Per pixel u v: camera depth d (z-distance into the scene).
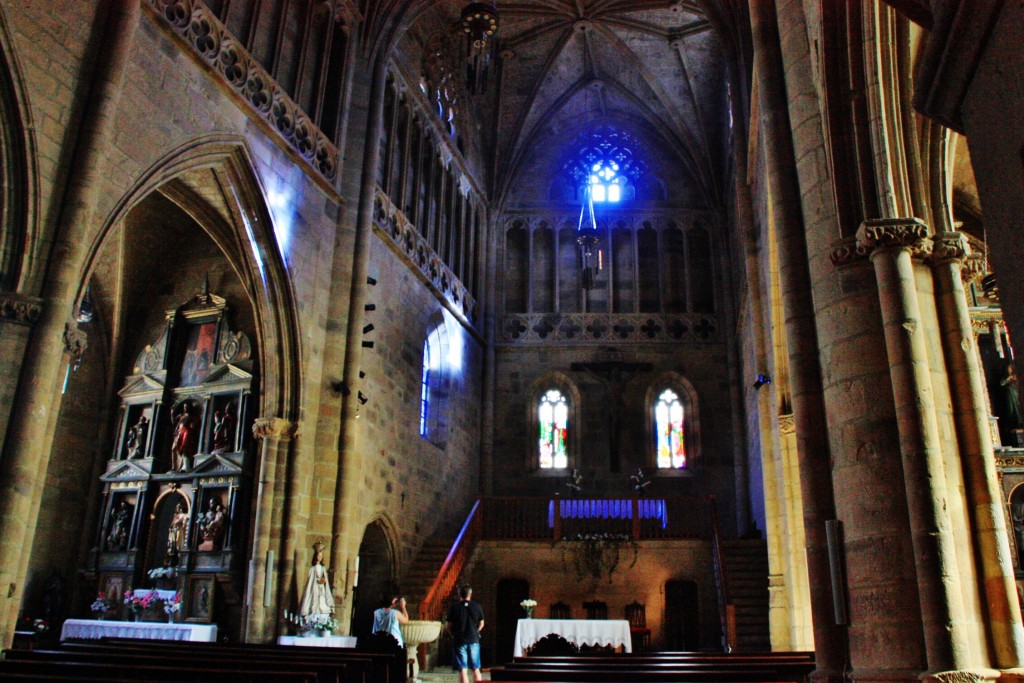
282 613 18.86
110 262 23.19
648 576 26.52
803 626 18.17
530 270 36.56
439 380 30.00
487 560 27.20
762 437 21.64
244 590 19.66
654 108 36.94
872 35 10.75
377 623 16.80
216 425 21.73
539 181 37.84
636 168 37.94
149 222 23.23
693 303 35.88
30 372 12.45
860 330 10.52
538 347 35.41
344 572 20.12
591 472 33.56
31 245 12.92
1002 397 20.64
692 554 26.59
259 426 20.00
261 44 20.09
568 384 35.09
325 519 20.16
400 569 24.86
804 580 18.39
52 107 13.47
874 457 9.98
